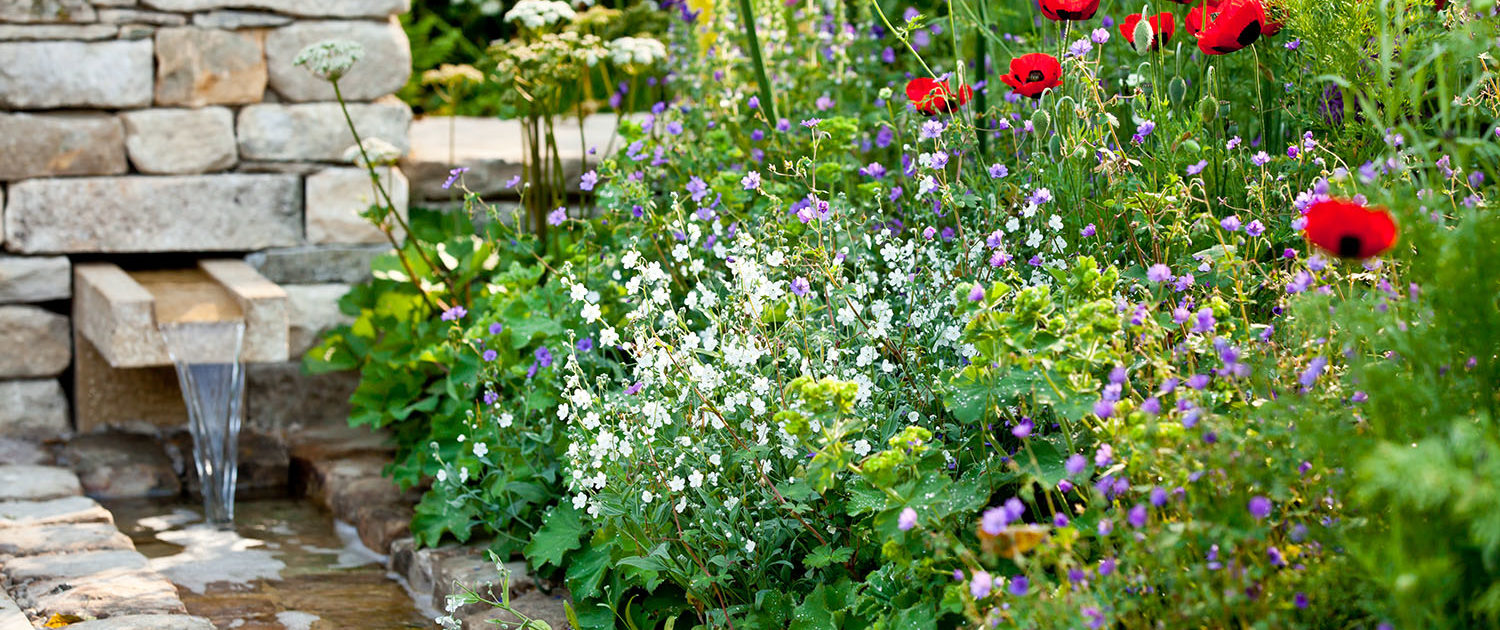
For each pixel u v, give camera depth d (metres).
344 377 5.04
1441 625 1.65
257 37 4.73
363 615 3.40
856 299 2.94
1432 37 2.62
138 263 4.95
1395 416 1.88
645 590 3.01
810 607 2.54
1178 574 1.92
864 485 2.44
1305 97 3.12
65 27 4.57
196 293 4.52
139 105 4.67
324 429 4.95
